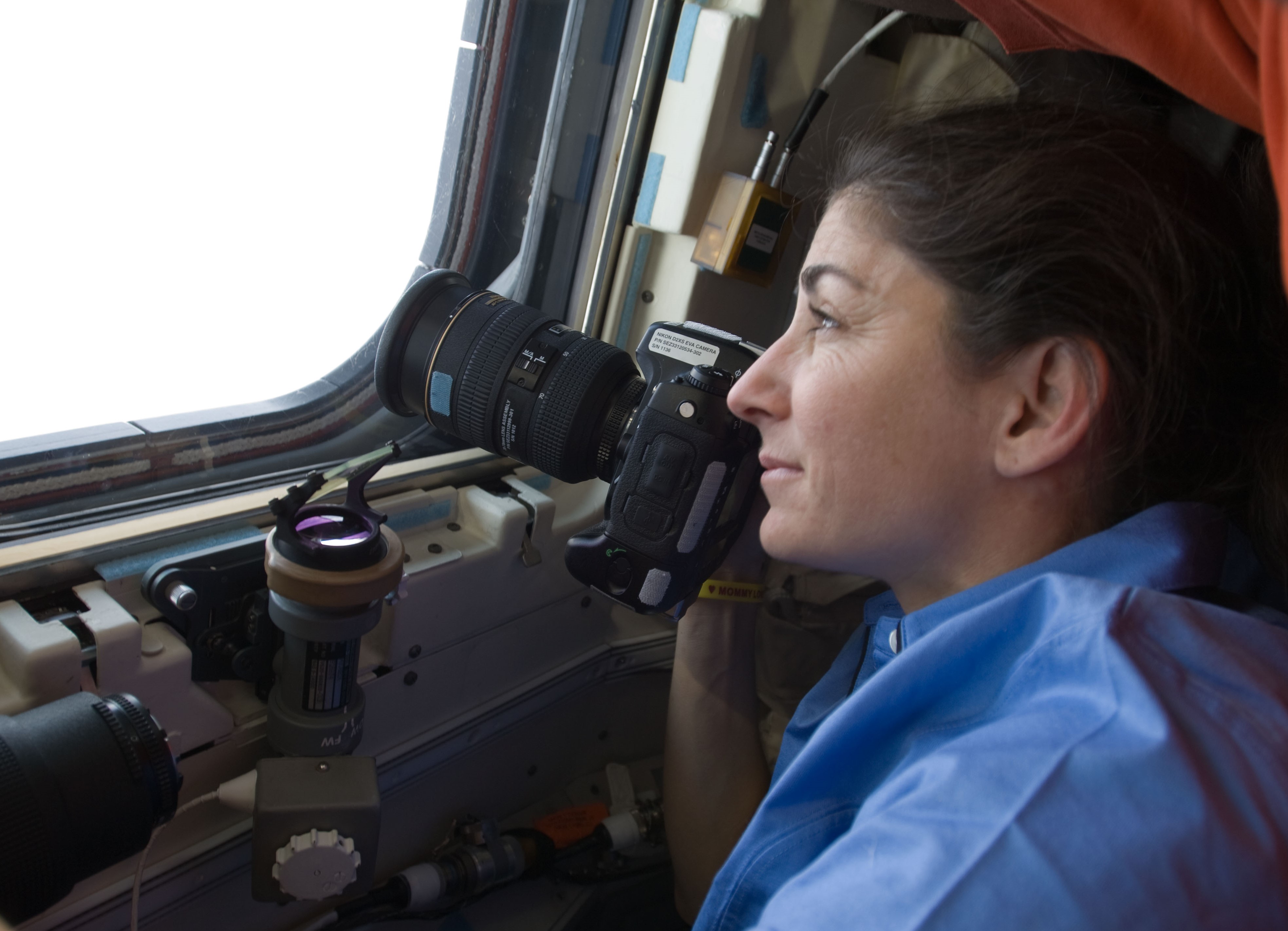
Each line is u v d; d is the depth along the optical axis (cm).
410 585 119
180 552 108
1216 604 71
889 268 71
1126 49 71
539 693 147
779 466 81
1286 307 75
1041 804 46
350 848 100
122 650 95
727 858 112
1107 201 68
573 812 150
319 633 98
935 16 135
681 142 136
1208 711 51
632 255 146
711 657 118
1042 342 67
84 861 77
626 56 136
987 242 67
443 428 121
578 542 108
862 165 77
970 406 70
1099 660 54
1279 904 45
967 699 64
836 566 81
